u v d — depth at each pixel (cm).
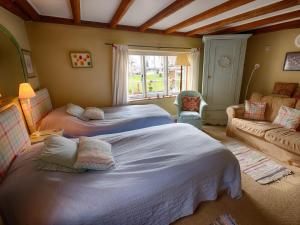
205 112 420
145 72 401
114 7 235
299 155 228
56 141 145
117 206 113
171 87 443
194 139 191
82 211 104
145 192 125
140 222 126
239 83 401
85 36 312
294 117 265
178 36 399
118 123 258
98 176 131
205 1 210
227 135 354
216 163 160
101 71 340
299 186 202
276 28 343
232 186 178
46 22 280
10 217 108
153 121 284
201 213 166
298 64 323
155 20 276
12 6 205
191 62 425
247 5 224
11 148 139
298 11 251
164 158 157
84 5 228
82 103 338
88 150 144
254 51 402
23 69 233
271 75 374
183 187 142
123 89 358
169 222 145
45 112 267
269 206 174
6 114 145
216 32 390
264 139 272
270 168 236
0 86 225
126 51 343
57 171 127
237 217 162
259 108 317
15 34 232
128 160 156
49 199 105
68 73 314
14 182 114
